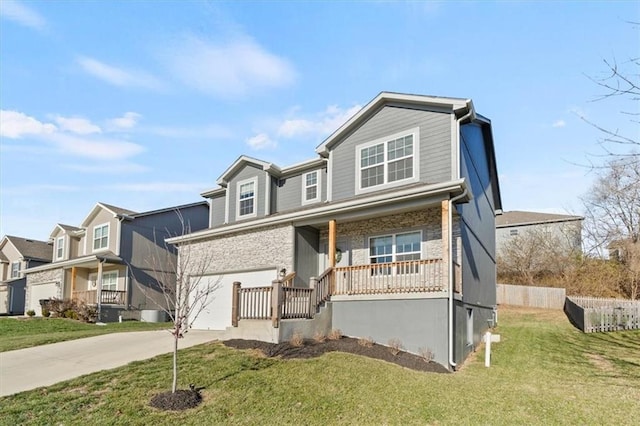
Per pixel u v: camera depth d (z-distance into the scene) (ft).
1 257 119.14
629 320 60.90
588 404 27.04
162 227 88.48
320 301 42.60
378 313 41.04
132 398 24.20
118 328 60.03
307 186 58.44
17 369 30.86
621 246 79.71
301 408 24.08
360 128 50.75
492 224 68.03
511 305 87.25
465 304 43.78
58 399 23.94
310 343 37.58
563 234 104.94
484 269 58.03
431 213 44.27
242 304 39.78
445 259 38.24
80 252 97.81
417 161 45.06
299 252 50.70
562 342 51.08
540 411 25.55
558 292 82.53
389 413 24.22
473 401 27.02
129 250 82.89
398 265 41.88
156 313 79.71
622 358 41.91
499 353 45.14
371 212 43.88
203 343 38.01
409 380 30.30
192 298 59.57
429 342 37.78
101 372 28.84
